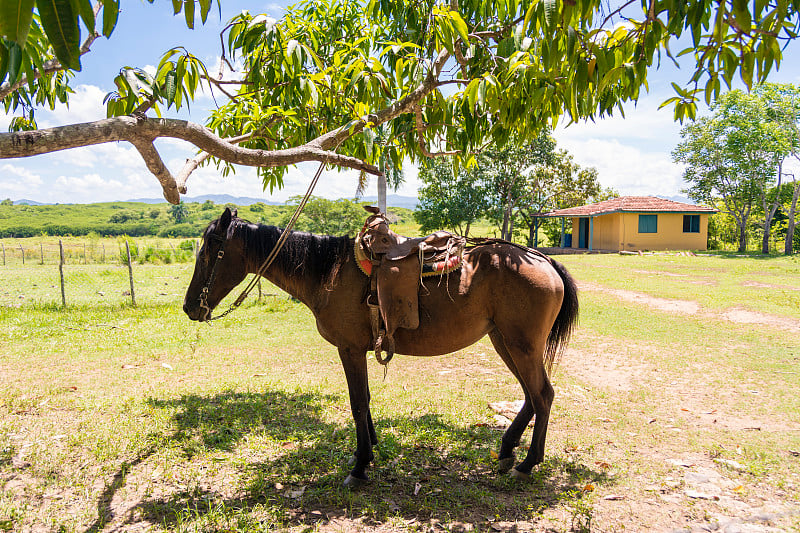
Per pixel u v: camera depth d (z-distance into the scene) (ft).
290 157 9.23
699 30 8.12
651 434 13.60
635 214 95.25
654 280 48.93
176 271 73.46
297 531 9.25
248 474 11.51
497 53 12.41
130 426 14.14
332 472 11.65
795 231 104.78
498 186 118.42
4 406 15.71
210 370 20.54
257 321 31.32
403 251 11.06
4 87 9.20
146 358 22.40
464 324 11.37
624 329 27.37
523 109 12.35
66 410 15.51
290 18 14.98
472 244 12.30
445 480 11.27
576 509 9.86
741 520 9.26
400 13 14.90
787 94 83.10
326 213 88.33
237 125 15.10
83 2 4.36
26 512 9.84
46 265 86.63
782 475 11.12
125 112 9.35
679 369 19.88
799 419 14.55
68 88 15.80
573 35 8.68
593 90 10.48
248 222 12.23
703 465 11.76
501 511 9.90
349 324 11.24
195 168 10.03
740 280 48.14
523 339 11.19
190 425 14.33
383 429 14.07
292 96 13.24
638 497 10.32
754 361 20.83
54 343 25.03
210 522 9.44
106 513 9.86
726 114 90.68
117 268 78.74
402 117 16.26
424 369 20.68
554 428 14.21
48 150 6.00
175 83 9.34
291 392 17.53
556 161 120.06
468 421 14.85
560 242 126.11
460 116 15.28
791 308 32.45
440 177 115.75
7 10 4.03
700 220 96.78
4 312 34.04
